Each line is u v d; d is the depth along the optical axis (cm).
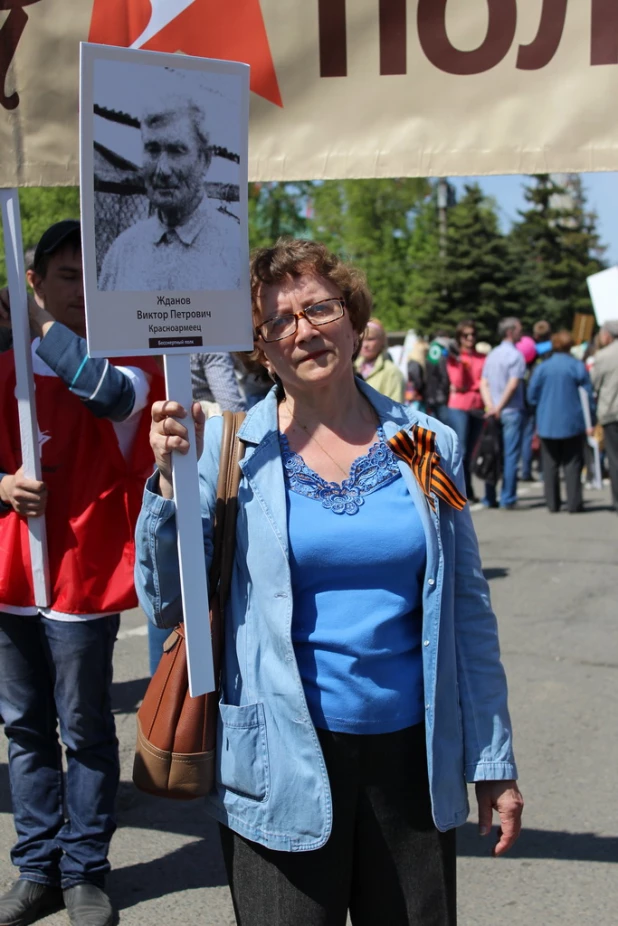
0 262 2484
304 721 208
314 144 300
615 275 1642
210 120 220
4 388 318
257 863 214
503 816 223
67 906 322
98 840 324
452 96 295
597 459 1488
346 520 213
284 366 221
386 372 745
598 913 337
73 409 314
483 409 1259
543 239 5384
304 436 223
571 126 291
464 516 227
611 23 288
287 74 299
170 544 215
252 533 215
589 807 413
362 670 213
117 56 210
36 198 2397
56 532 312
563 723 501
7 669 324
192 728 221
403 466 220
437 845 218
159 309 216
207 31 301
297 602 215
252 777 212
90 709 319
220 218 222
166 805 423
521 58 292
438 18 293
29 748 327
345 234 4091
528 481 1611
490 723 223
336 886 212
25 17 305
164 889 352
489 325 4528
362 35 296
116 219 212
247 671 215
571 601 745
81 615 313
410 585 217
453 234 4538
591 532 1057
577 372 1188
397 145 297
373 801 214
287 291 219
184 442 211
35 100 307
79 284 323
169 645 228
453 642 221
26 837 328
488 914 338
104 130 210
